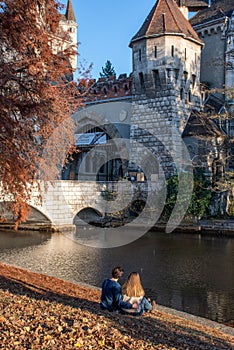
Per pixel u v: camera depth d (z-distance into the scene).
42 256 20.92
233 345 7.18
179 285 15.27
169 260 19.89
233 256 20.81
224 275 16.81
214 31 43.06
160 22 35.62
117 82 39.50
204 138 32.09
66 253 21.83
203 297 13.70
